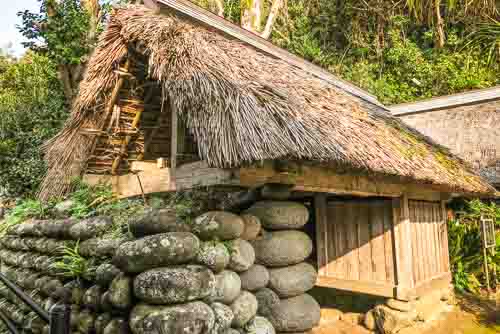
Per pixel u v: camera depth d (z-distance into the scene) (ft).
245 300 7.93
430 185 11.34
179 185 10.42
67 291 9.57
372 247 13.60
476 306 16.34
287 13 36.40
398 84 32.99
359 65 33.81
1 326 12.66
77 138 12.17
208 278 6.88
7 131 24.71
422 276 14.48
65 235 11.32
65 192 14.05
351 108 12.50
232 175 8.38
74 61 24.06
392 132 13.07
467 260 19.13
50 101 26.30
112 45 10.31
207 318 6.48
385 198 13.44
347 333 13.64
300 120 7.84
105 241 9.24
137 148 13.25
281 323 8.45
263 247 8.80
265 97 8.30
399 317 12.60
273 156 6.49
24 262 13.01
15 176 23.30
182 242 6.98
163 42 9.46
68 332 4.38
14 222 15.81
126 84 11.19
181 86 8.46
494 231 19.21
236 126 7.11
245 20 31.30
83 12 24.40
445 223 17.31
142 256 6.73
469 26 30.68
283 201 9.35
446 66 30.63
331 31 37.29
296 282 8.79
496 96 23.93
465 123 24.14
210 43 10.41
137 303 6.88
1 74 34.01
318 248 15.15
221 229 7.82
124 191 13.25
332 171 8.64
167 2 13.97
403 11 34.12
